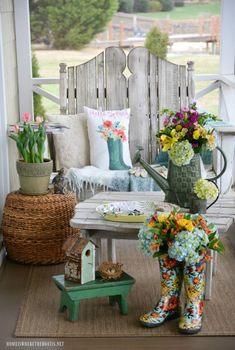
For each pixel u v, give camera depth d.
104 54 4.45
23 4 4.73
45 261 3.55
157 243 2.73
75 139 4.29
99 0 6.71
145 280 3.36
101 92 4.47
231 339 2.73
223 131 3.85
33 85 4.90
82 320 2.89
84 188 3.97
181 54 6.83
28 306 3.04
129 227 2.97
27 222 3.48
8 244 3.59
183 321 2.78
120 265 2.97
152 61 4.44
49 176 3.58
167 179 3.27
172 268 2.82
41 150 3.56
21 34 4.79
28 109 4.93
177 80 4.45
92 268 2.89
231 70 4.89
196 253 2.67
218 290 3.23
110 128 4.27
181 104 4.46
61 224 3.52
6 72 4.21
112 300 3.03
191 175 3.17
